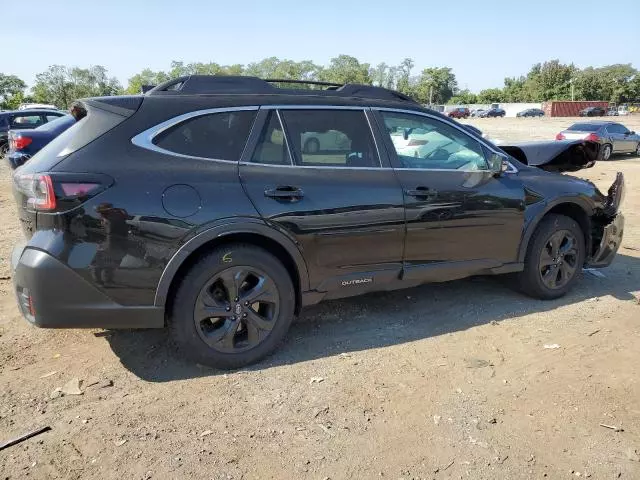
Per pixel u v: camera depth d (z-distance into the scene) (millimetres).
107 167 3098
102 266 3066
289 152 3623
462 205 4129
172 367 3537
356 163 3830
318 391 3273
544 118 72188
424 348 3875
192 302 3314
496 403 3186
